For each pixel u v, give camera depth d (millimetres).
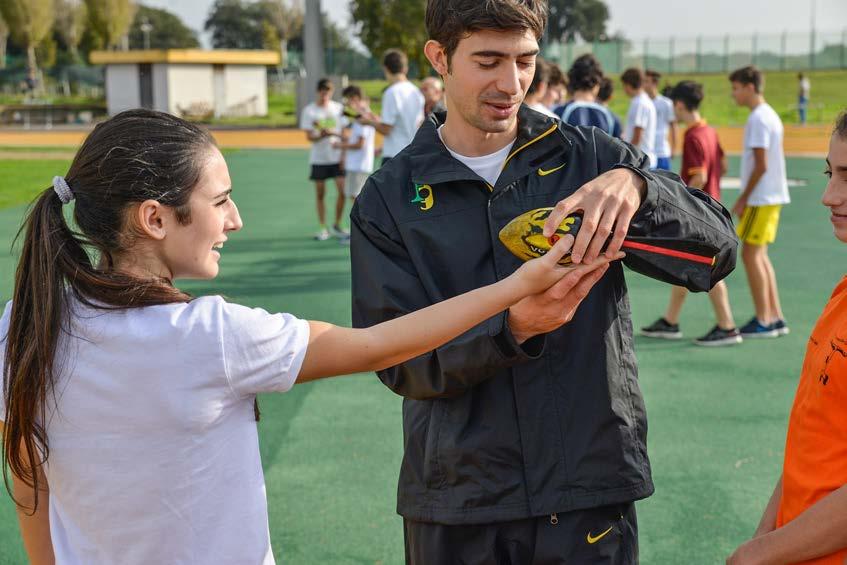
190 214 1473
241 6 90750
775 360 5426
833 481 1612
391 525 3391
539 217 1710
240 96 44906
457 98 1902
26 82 55625
